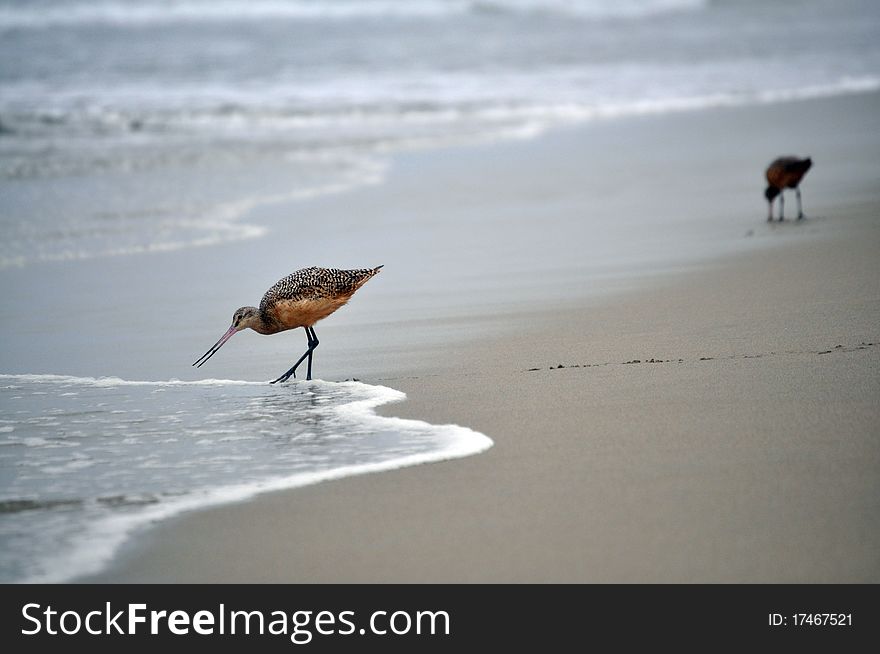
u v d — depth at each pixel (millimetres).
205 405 11352
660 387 10680
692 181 26562
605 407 10211
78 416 11055
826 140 31766
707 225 20625
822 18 79750
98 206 24891
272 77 50719
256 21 70625
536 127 38344
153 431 10484
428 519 8031
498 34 69625
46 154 32156
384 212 24094
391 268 18375
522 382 11305
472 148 33969
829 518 7609
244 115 41000
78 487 9008
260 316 12625
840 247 17391
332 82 49594
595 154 31859
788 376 10695
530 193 25953
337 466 9227
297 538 7875
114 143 34656
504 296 15766
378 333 14195
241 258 19750
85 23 66000
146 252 20422
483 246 19906
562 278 16734
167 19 69125
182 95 45062
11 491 8938
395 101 44688
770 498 7957
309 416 10773
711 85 48031
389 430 10109
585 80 50719
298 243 20906
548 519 7883
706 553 7270
